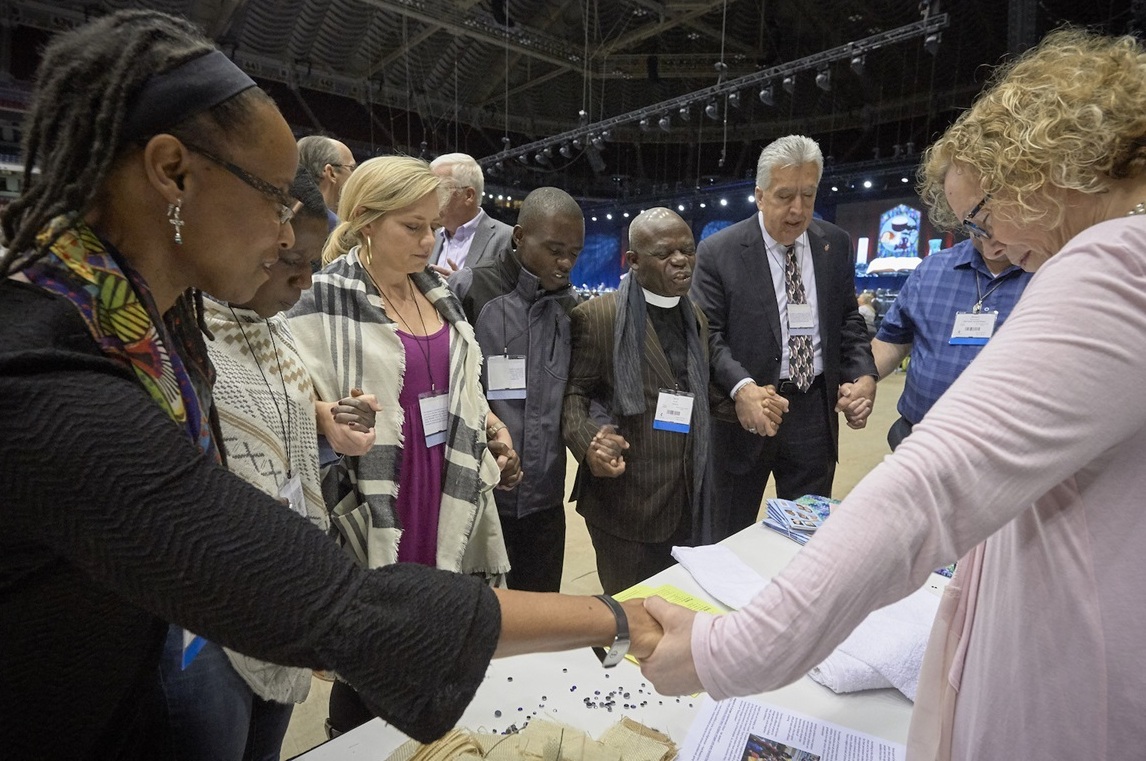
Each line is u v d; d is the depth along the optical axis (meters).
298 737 1.83
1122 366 0.52
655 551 1.86
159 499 0.43
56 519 0.43
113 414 0.44
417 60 9.11
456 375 1.56
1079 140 0.57
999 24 7.46
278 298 1.11
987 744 0.68
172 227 0.54
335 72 9.03
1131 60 0.59
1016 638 0.64
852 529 0.56
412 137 10.66
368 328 1.44
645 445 1.80
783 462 2.29
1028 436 0.52
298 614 0.46
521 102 11.03
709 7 7.78
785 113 11.05
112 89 0.48
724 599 1.27
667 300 1.82
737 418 2.07
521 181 12.09
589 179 12.94
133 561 0.44
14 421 0.42
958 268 2.08
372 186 1.46
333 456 1.38
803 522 1.64
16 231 0.51
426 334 1.57
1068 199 0.61
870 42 5.51
